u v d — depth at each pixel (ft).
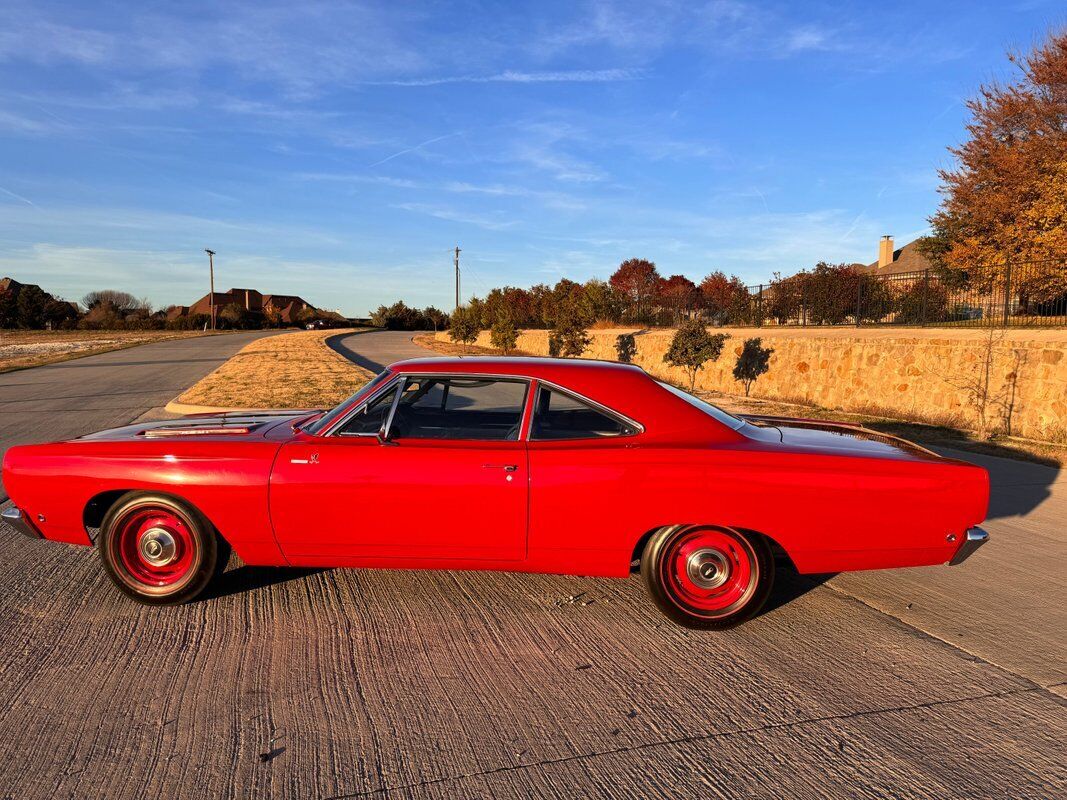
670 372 66.95
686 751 8.78
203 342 154.51
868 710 9.78
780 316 75.10
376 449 12.17
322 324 288.51
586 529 11.93
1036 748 8.91
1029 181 61.67
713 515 11.77
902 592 14.25
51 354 112.37
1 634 11.71
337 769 8.32
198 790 7.90
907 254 147.02
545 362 13.23
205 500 12.15
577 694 10.13
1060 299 46.68
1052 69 63.52
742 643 11.87
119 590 13.61
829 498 11.76
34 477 12.53
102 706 9.59
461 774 8.26
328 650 11.34
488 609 13.06
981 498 12.00
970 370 35.63
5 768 8.22
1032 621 12.82
